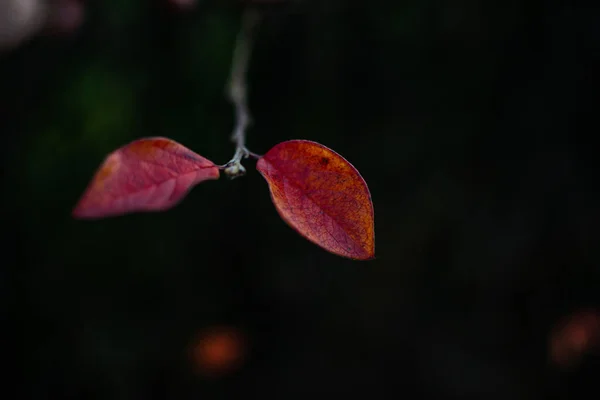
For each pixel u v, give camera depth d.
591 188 1.08
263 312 1.30
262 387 1.28
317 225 0.47
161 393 1.23
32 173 1.12
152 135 1.12
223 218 1.23
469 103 1.11
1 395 1.17
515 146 1.11
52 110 1.10
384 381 1.24
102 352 1.19
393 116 1.14
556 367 1.15
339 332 1.27
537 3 1.03
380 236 1.19
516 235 1.12
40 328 1.19
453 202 1.15
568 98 1.06
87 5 1.01
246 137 1.16
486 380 1.17
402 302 1.22
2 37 0.61
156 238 1.21
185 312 1.26
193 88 1.11
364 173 1.17
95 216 0.45
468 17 1.06
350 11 1.09
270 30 1.09
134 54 1.09
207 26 1.08
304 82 1.13
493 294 1.17
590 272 1.09
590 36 1.02
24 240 1.16
